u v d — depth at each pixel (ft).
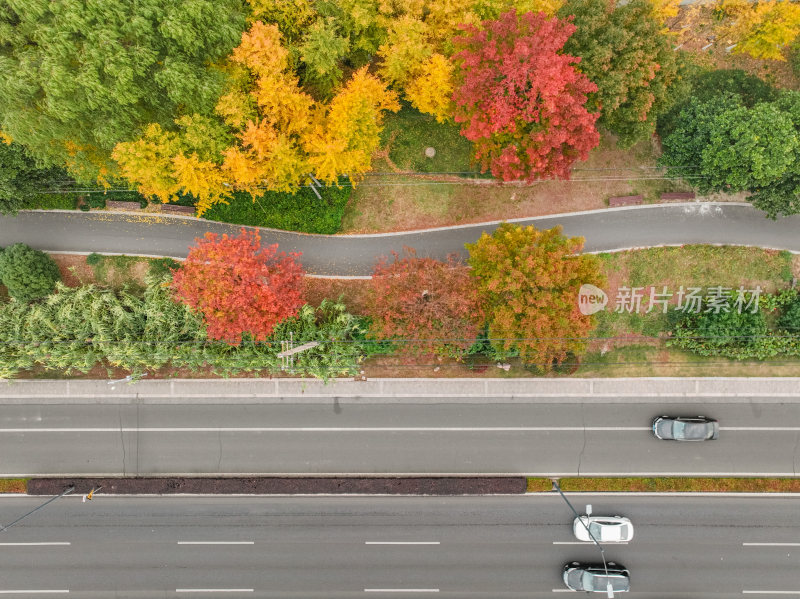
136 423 98.58
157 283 90.89
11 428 98.43
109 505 97.71
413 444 98.32
